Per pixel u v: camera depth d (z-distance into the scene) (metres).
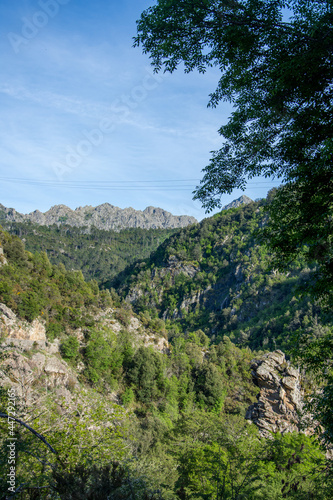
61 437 12.70
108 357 65.69
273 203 10.55
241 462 20.17
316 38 7.75
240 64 9.27
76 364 60.28
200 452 26.97
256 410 48.53
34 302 58.41
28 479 8.73
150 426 49.69
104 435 14.25
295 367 11.29
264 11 8.41
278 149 9.73
